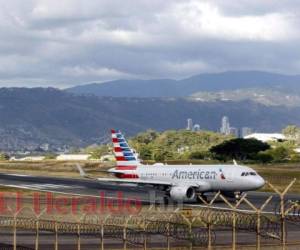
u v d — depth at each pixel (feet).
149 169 495.82
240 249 250.16
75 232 300.61
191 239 242.78
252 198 493.77
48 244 274.16
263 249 250.98
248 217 257.55
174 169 481.05
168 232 247.29
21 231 310.65
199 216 258.98
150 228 267.59
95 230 296.10
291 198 498.69
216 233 290.97
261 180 450.30
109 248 259.19
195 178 466.29
